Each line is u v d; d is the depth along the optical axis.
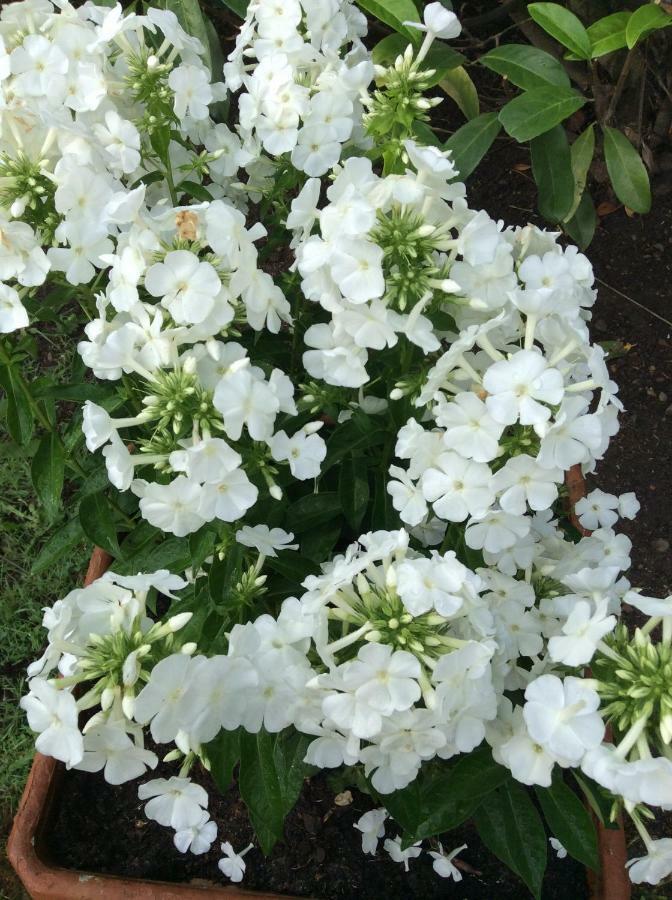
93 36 0.38
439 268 0.33
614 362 0.67
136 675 0.27
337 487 0.44
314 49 0.39
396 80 0.37
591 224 0.60
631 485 0.62
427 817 0.32
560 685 0.26
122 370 0.36
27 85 0.37
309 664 0.29
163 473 0.33
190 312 0.30
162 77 0.40
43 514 0.58
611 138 0.56
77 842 0.46
